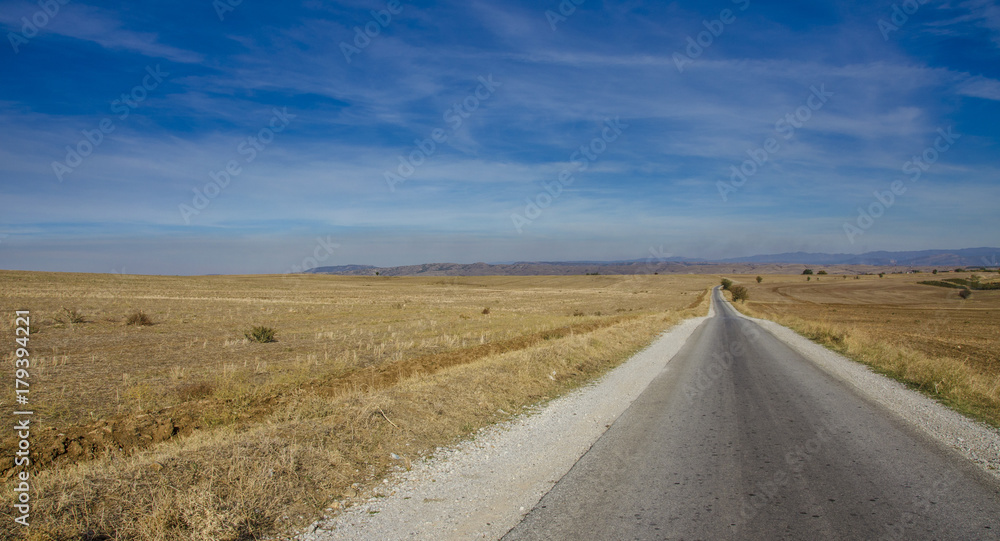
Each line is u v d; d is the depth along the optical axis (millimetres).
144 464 5184
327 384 11523
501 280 151250
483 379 10148
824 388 11000
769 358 16297
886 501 4809
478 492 5109
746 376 12633
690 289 123000
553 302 67500
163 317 29984
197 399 10031
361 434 6582
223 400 9445
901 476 5480
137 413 8570
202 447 5836
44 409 9125
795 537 4070
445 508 4734
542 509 4668
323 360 15375
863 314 53375
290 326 27062
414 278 153250
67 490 4527
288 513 4555
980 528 4246
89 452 6980
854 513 4539
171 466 5105
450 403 8414
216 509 4352
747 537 4066
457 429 7418
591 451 6410
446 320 33156
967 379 10898
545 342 17922
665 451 6402
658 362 15250
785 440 6910
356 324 28875
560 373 12234
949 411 8750
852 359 16328
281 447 5762
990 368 15258
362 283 113875
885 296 93562
